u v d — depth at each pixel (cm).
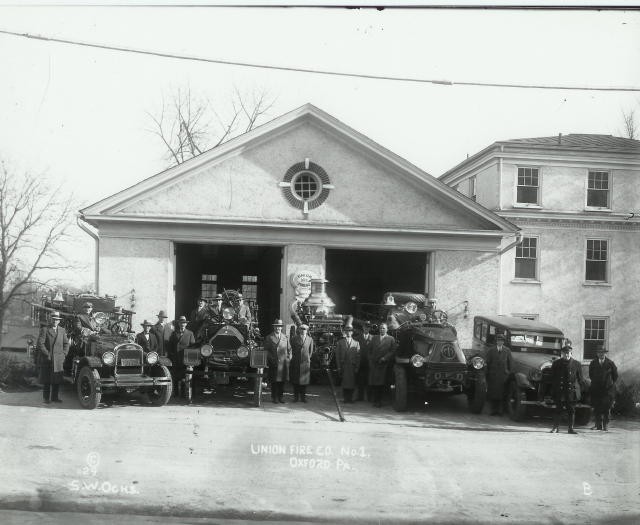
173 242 2036
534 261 2956
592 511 870
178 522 799
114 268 1992
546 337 1597
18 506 820
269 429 1244
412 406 1603
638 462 1112
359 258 2947
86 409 1380
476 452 1147
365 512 838
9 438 1084
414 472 1012
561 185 2981
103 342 1447
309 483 938
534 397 1519
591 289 2959
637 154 2955
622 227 2983
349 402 1616
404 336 1561
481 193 3164
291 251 2070
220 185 2055
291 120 2061
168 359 1515
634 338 2950
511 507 877
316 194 2097
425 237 2119
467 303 2125
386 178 2120
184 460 1016
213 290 3131
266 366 1502
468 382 1552
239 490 895
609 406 1417
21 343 2889
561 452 1172
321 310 1964
